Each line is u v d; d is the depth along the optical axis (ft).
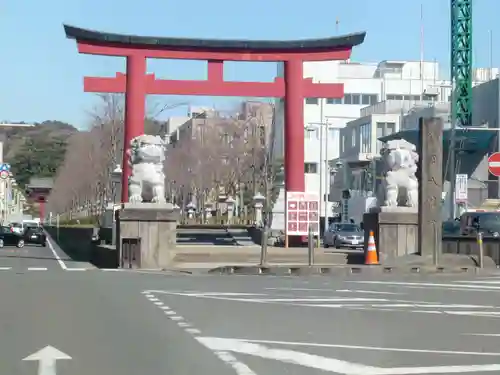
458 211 178.29
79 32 124.36
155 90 127.75
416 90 314.35
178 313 46.26
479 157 197.77
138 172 96.32
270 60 129.90
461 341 36.22
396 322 42.63
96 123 215.31
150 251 94.02
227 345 34.76
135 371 28.99
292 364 30.30
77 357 31.89
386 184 93.81
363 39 129.80
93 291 60.13
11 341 35.94
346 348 34.06
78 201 318.04
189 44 127.95
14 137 526.16
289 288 62.69
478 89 210.38
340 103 310.86
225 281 70.44
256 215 194.18
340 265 83.87
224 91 129.39
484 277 74.54
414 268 80.02
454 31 220.64
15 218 365.81
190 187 273.33
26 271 86.69
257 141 244.63
